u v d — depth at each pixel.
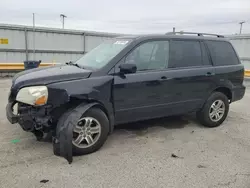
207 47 4.79
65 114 3.36
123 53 3.86
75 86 3.39
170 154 3.65
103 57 4.04
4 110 5.68
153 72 4.07
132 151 3.72
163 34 4.38
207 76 4.64
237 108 6.62
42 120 3.31
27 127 3.38
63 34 13.13
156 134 4.45
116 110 3.80
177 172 3.13
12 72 11.91
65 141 3.20
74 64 4.43
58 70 3.84
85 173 3.05
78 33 13.56
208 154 3.68
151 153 3.67
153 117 4.23
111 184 2.84
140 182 2.89
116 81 3.71
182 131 4.66
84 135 3.54
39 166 3.18
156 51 4.18
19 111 3.43
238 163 3.42
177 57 4.38
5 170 3.05
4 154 3.47
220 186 2.85
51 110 3.33
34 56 12.55
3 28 11.48
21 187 2.72
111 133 4.06
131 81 3.82
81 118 3.47
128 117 3.96
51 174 3.00
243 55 12.34
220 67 4.86
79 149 3.50
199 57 4.66
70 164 3.26
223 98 4.96
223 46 5.05
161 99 4.20
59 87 3.30
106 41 4.75
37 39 12.47
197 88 4.57
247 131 4.77
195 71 4.50
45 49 12.78
